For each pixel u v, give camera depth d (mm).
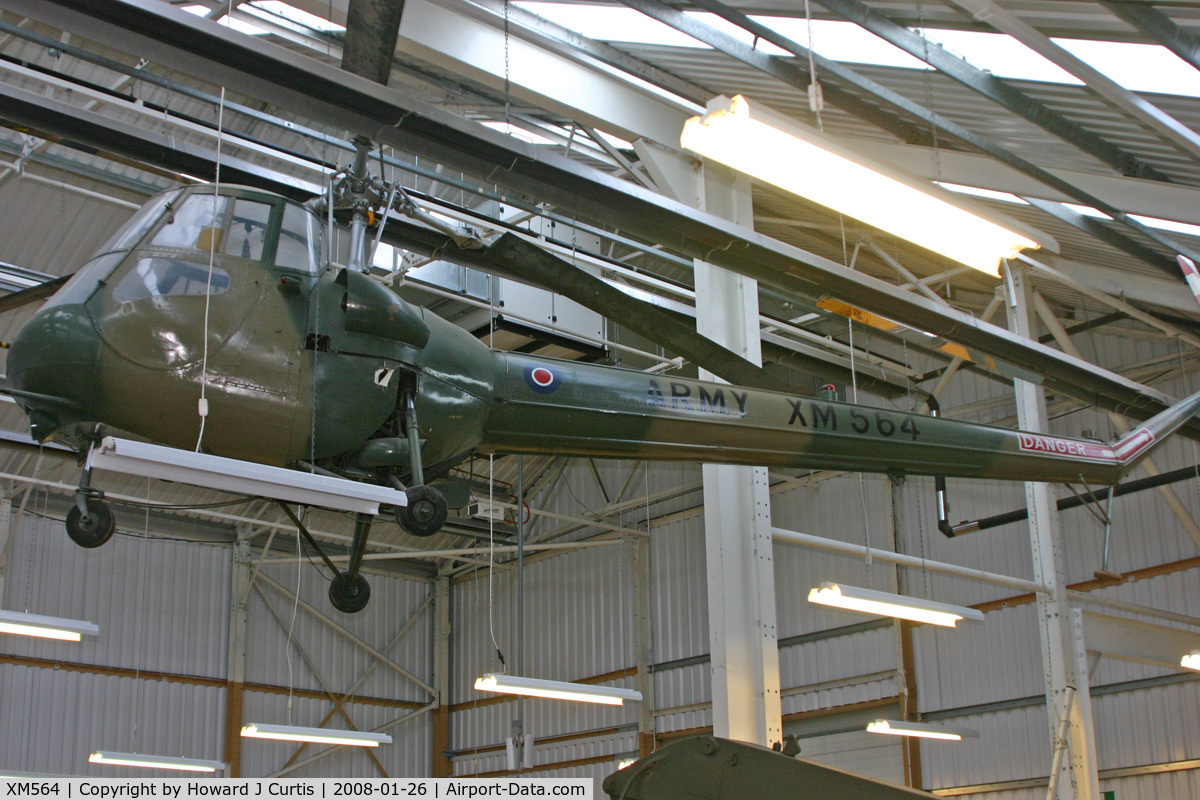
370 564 20844
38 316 5707
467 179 12750
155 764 13688
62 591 17094
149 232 5973
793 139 4570
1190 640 11875
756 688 9102
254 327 5816
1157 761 13422
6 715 16266
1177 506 13062
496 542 20438
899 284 14336
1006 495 15281
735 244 6648
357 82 5062
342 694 19828
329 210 6363
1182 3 6289
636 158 11023
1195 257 9664
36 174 12148
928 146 9320
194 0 9227
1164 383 14141
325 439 5961
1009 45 7371
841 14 7074
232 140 8977
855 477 16766
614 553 19219
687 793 5379
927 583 15820
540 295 12922
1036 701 14500
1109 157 8375
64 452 9078
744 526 9516
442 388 6582
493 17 8703
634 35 8961
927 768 15383
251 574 19062
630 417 7316
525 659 20125
